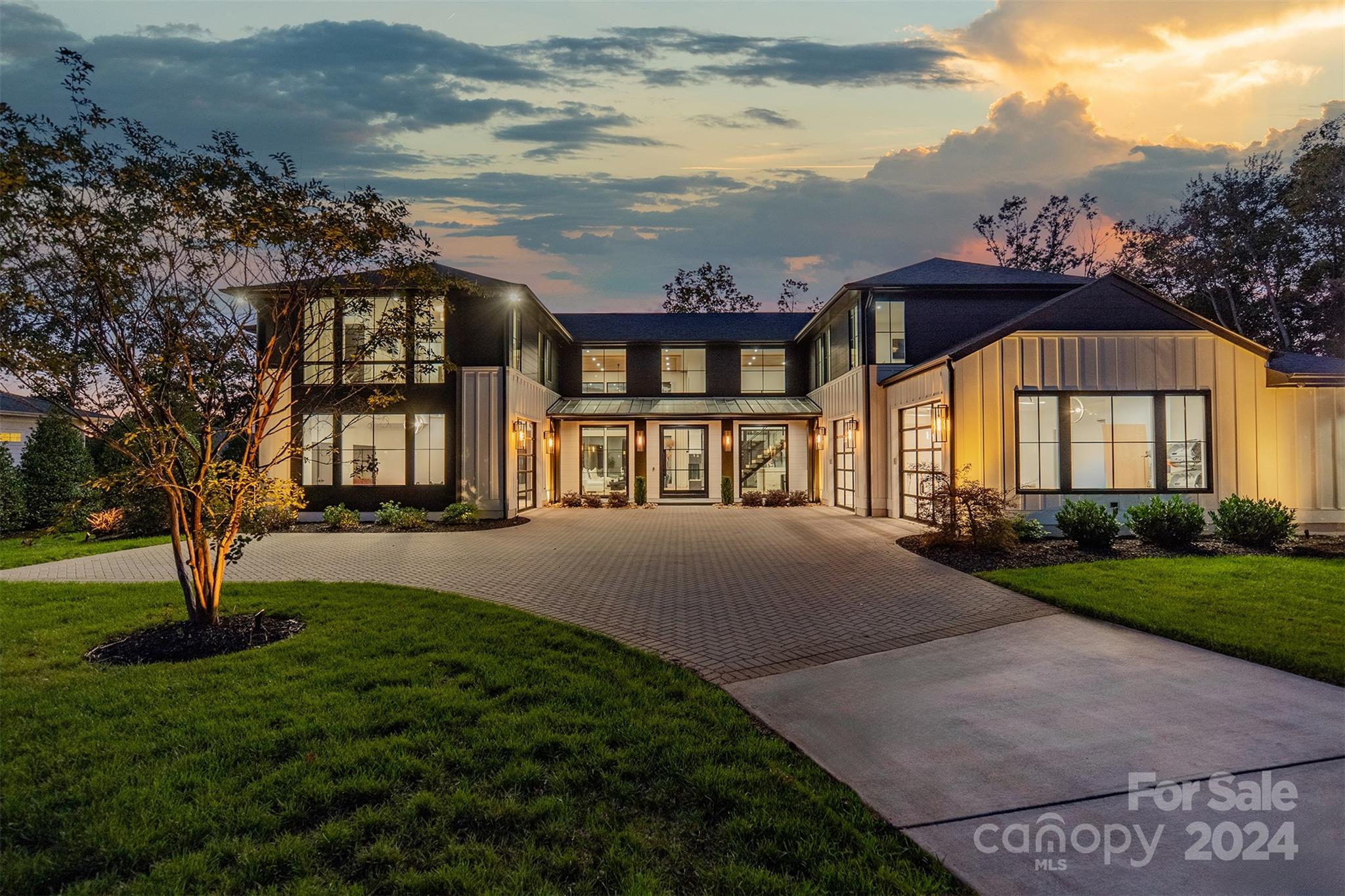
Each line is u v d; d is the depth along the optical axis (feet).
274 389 22.70
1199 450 40.60
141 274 19.22
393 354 29.45
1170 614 20.59
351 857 8.73
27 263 17.58
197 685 15.12
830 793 10.35
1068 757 11.74
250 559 35.60
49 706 13.82
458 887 8.09
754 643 19.67
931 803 10.27
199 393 21.03
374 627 20.30
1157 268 97.96
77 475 57.57
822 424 69.46
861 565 31.89
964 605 23.47
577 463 73.56
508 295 55.31
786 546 38.68
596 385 78.59
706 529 47.93
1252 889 8.05
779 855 8.73
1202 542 35.91
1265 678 15.42
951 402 40.16
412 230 22.81
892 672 16.94
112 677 15.81
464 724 12.96
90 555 37.93
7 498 52.90
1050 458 40.60
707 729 12.92
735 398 77.61
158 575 30.99
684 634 20.58
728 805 10.08
